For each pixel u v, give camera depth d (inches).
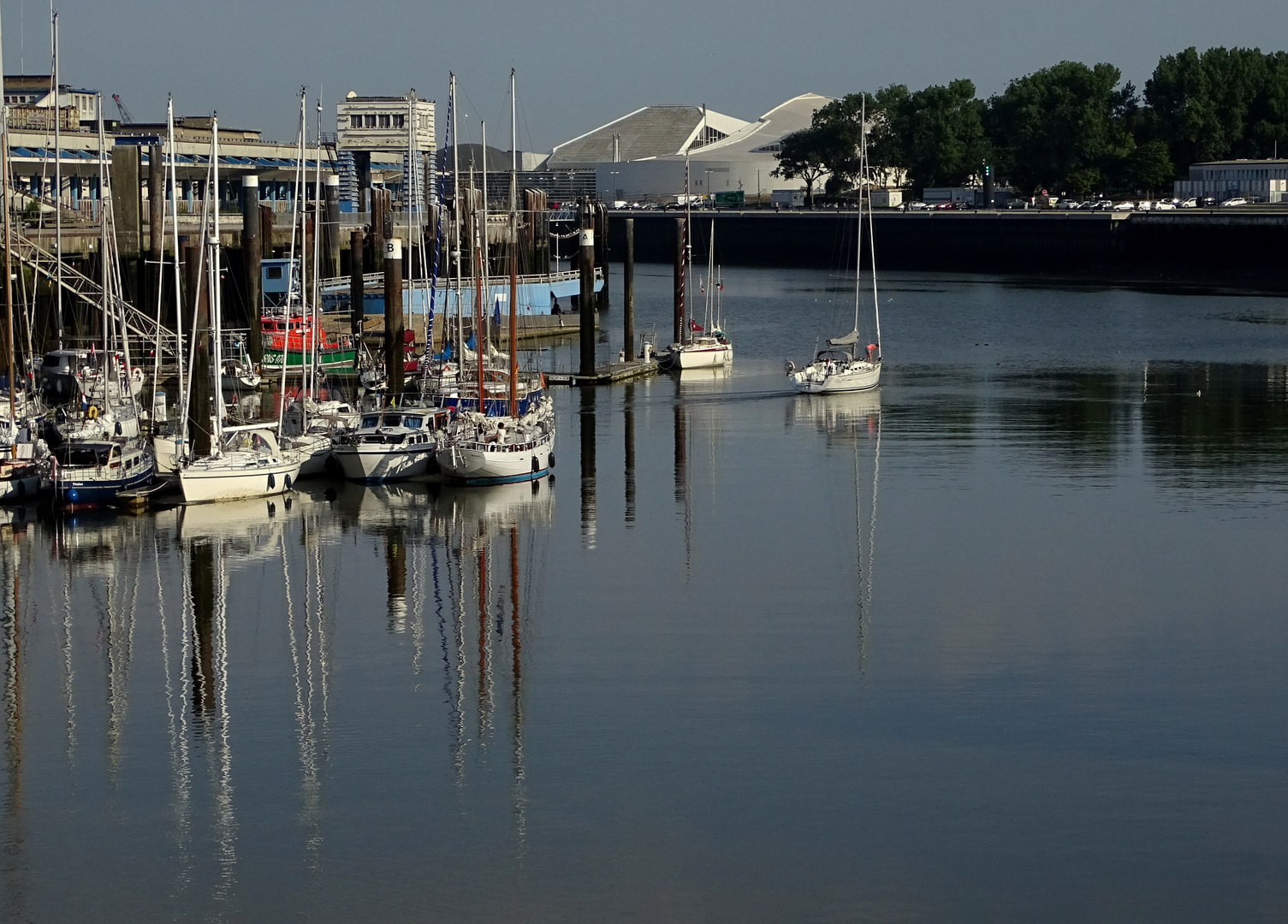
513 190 4387.3
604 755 1781.5
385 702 1950.1
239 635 2213.3
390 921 1451.8
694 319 6870.1
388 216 6058.1
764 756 1771.7
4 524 2810.0
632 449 3572.8
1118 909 1460.4
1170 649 2127.2
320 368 4197.8
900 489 3122.5
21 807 1668.3
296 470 3073.3
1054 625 2230.6
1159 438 3678.6
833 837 1588.3
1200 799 1662.2
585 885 1507.1
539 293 6363.2
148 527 2790.4
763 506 2977.4
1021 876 1513.3
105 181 4175.7
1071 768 1736.0
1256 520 2832.2
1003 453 3513.8
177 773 1749.5
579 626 2236.7
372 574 2508.6
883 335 6181.1
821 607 2321.6
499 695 1966.0
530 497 3048.7
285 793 1695.4
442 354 4067.4
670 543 2694.4
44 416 3371.1
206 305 4089.6
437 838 1595.7
